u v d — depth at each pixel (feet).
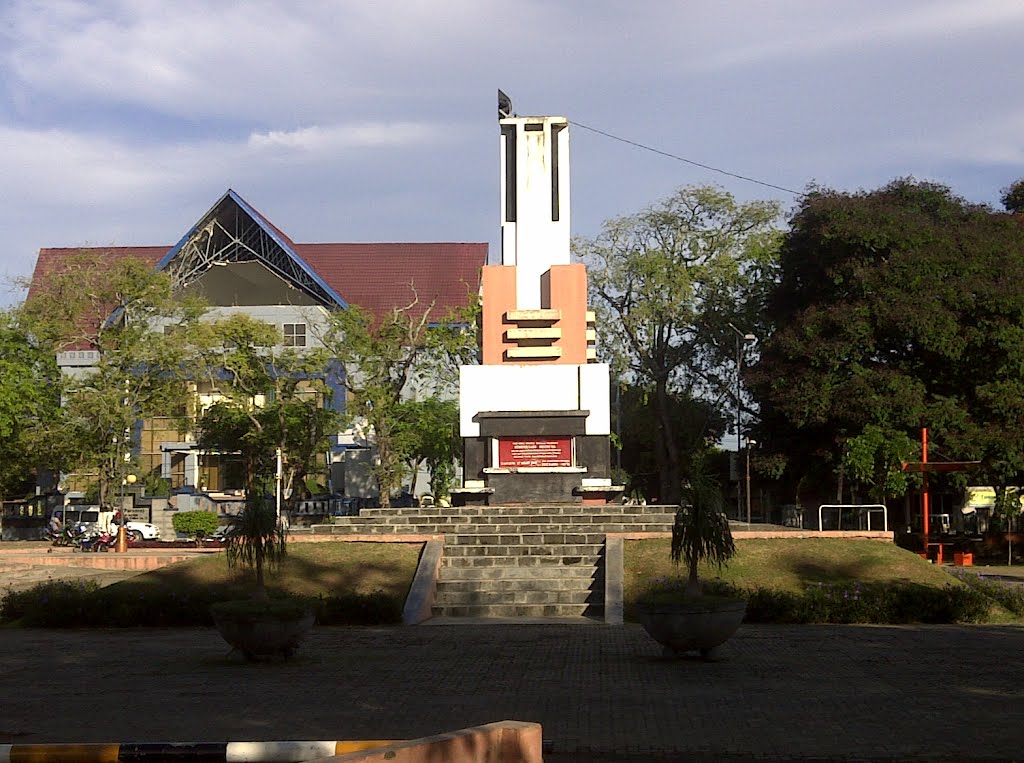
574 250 184.75
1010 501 142.41
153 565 101.76
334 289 197.57
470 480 96.12
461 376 97.19
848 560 74.18
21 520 186.70
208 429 166.20
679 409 189.26
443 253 212.64
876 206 150.61
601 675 45.42
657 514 86.17
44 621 66.39
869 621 64.90
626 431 191.72
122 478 158.30
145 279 159.02
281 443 160.15
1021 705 38.73
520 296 99.81
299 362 164.04
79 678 45.73
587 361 102.12
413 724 35.70
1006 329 138.41
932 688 42.11
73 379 167.02
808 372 147.02
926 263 142.10
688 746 32.81
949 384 144.97
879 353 149.59
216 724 35.73
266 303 206.69
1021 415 138.41
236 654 51.19
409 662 49.57
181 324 163.12
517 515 86.99
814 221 154.10
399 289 206.18
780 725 35.55
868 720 36.27
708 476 51.47
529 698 40.22
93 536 148.56
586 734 34.30
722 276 178.81
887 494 131.75
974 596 65.92
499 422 95.09
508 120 101.86
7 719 36.76
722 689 41.96
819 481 156.66
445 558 77.97
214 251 196.24
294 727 35.22
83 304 159.43
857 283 146.10
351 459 184.24
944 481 143.64
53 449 158.20
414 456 167.22
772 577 71.20
